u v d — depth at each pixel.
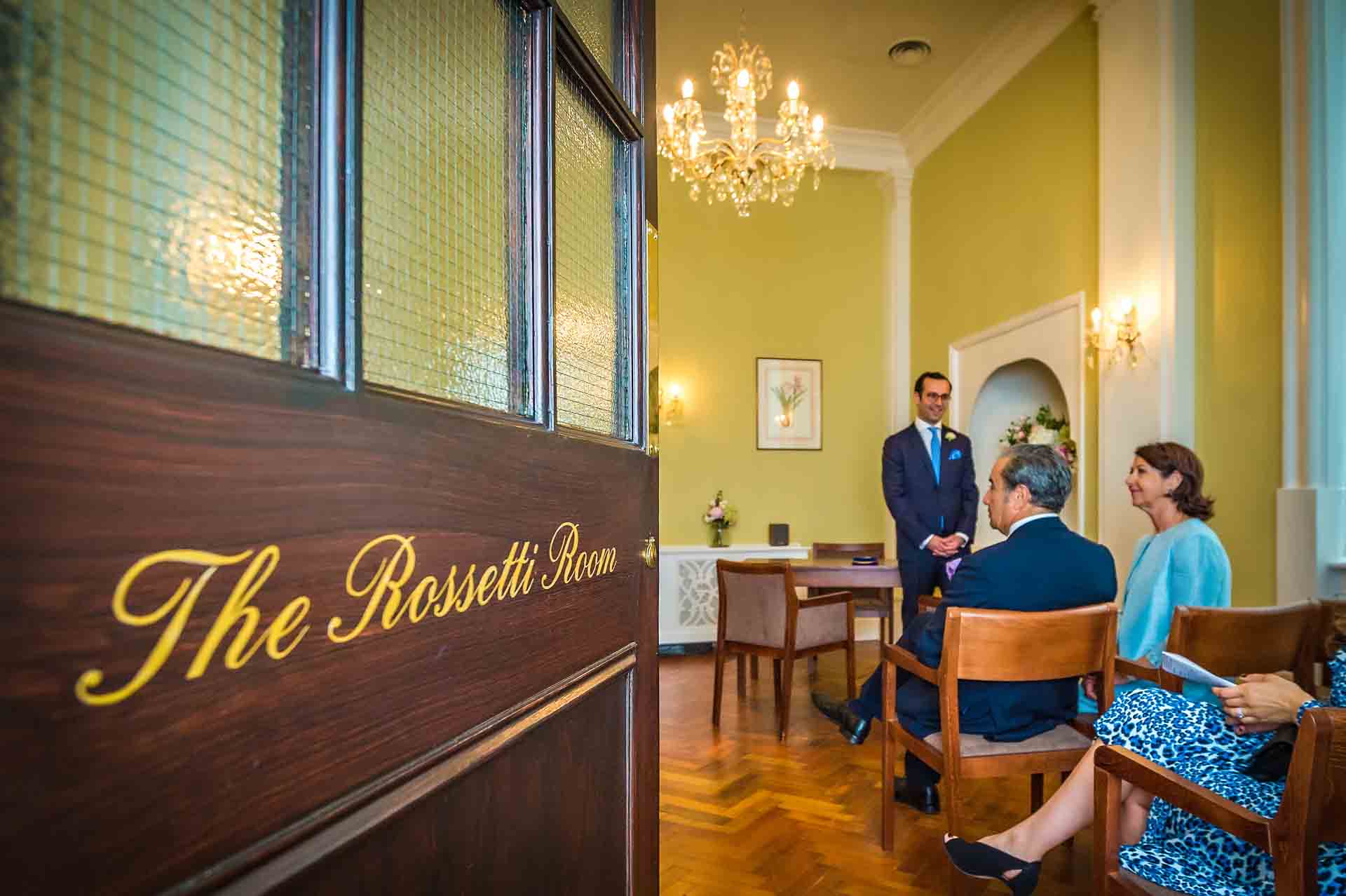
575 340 1.26
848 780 3.52
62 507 0.43
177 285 0.56
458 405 0.88
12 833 0.41
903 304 7.41
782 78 6.39
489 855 0.91
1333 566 3.59
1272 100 3.88
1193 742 1.82
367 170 0.76
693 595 6.91
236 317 0.61
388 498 0.71
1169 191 4.25
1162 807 1.81
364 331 0.74
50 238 0.47
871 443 7.47
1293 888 1.23
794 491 7.29
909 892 2.50
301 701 0.61
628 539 1.39
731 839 2.90
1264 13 3.92
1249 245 3.99
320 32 0.68
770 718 4.56
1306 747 1.21
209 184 0.59
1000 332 5.98
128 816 0.47
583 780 1.20
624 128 1.46
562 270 1.20
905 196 7.45
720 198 5.63
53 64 0.48
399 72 0.82
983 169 6.27
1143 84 4.46
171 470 0.50
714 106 6.89
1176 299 4.21
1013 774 2.33
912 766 3.18
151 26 0.55
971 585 2.49
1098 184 4.93
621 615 1.35
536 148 1.08
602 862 1.26
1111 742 1.95
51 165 0.48
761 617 4.27
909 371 7.39
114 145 0.52
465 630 0.85
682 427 7.12
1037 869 1.96
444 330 0.89
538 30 1.08
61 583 0.43
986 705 2.43
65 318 0.45
